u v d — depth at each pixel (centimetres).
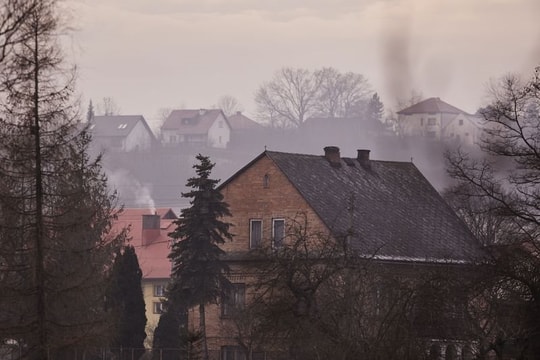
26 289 9394
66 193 9569
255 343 12669
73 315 10562
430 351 9044
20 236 9400
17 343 10912
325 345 9125
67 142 9556
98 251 11838
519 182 10431
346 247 10188
